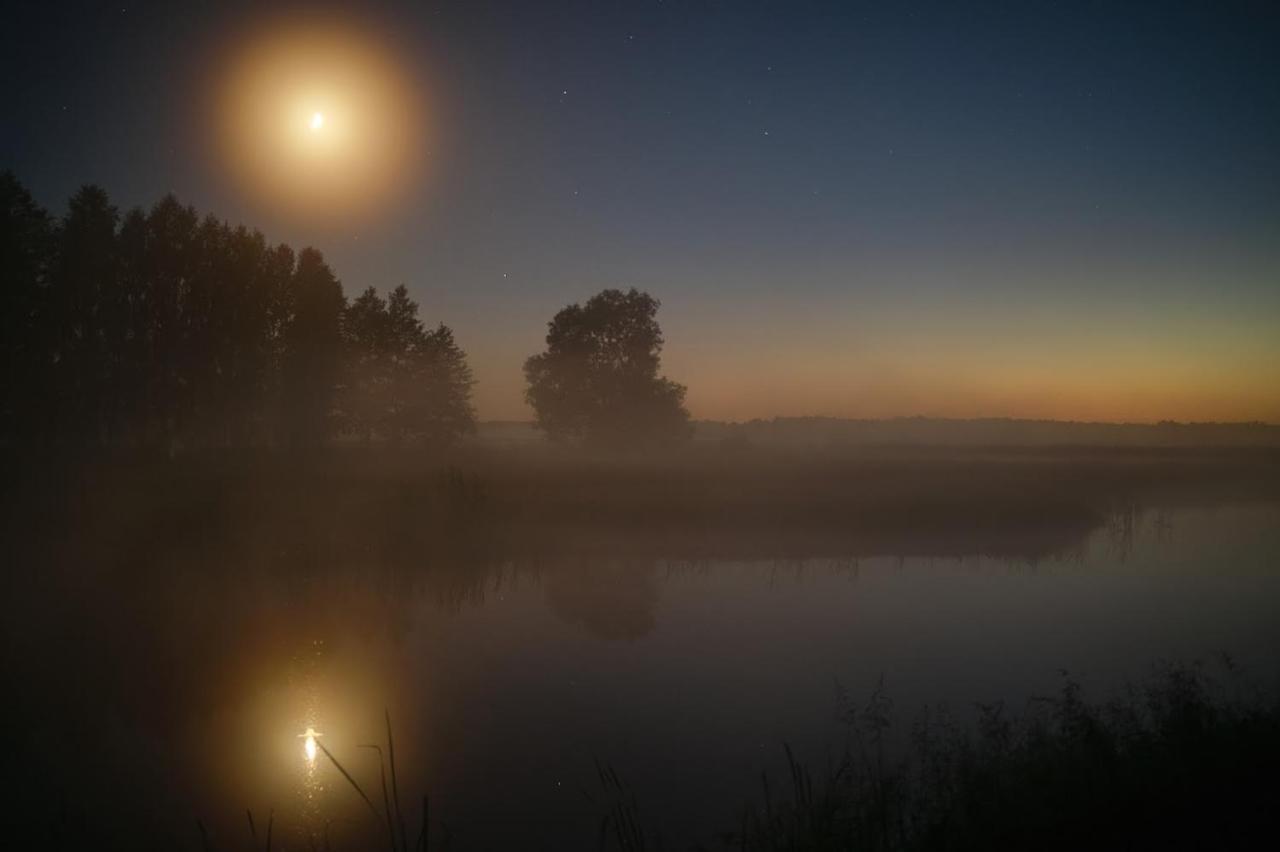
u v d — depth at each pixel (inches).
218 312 1658.5
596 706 460.8
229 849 304.7
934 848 226.1
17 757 396.5
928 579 843.4
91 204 1429.6
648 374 2292.1
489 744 402.3
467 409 1994.3
